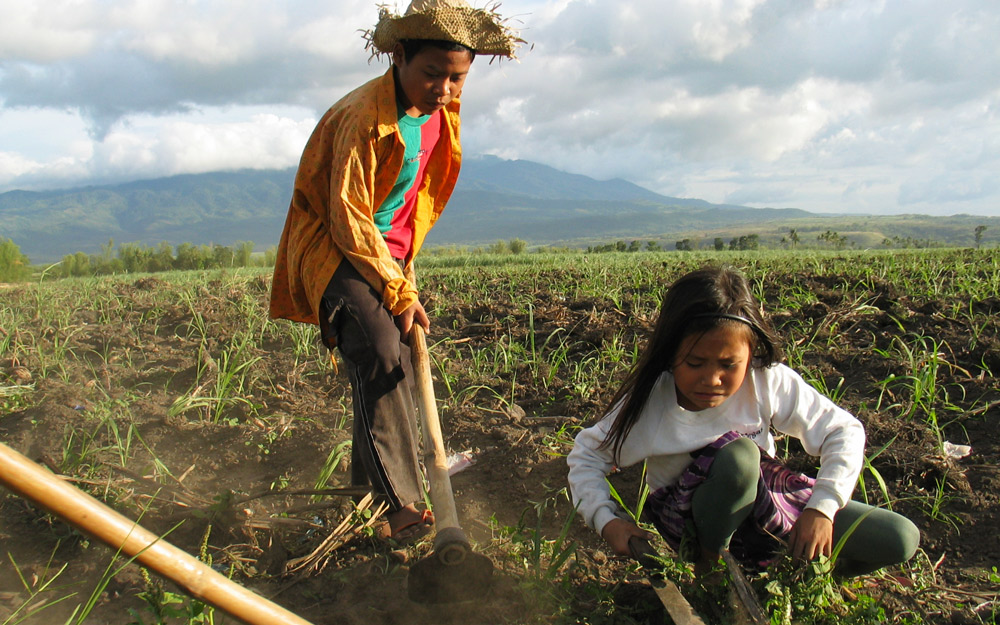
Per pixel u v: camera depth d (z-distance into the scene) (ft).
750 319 6.61
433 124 9.47
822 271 27.43
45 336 19.75
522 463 10.91
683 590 6.98
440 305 22.43
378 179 8.76
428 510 9.11
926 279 22.43
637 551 7.11
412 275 10.06
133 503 9.78
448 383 13.74
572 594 7.58
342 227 8.26
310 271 8.68
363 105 8.43
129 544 4.52
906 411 11.84
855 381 13.43
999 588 7.73
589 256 57.67
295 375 15.14
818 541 6.66
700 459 7.04
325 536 9.09
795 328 16.96
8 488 4.17
